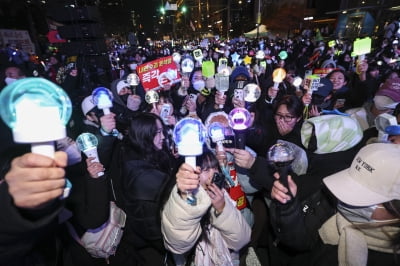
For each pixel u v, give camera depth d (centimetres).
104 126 202
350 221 110
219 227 128
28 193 55
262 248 207
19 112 52
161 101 279
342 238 107
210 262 134
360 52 383
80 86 476
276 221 128
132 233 174
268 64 768
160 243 155
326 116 178
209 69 351
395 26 1043
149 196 142
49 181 55
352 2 1602
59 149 126
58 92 62
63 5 422
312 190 152
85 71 471
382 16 1432
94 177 139
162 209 129
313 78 278
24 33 1404
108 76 550
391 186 95
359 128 170
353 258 99
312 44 1274
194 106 325
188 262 142
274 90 330
